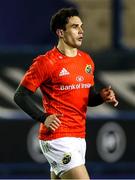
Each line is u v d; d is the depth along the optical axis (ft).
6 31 113.19
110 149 92.32
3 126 90.43
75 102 51.70
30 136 90.79
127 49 95.55
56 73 51.42
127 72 92.12
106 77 91.81
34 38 113.70
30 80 51.44
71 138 51.52
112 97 53.11
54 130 50.37
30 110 51.16
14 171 91.40
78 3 120.88
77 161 51.11
